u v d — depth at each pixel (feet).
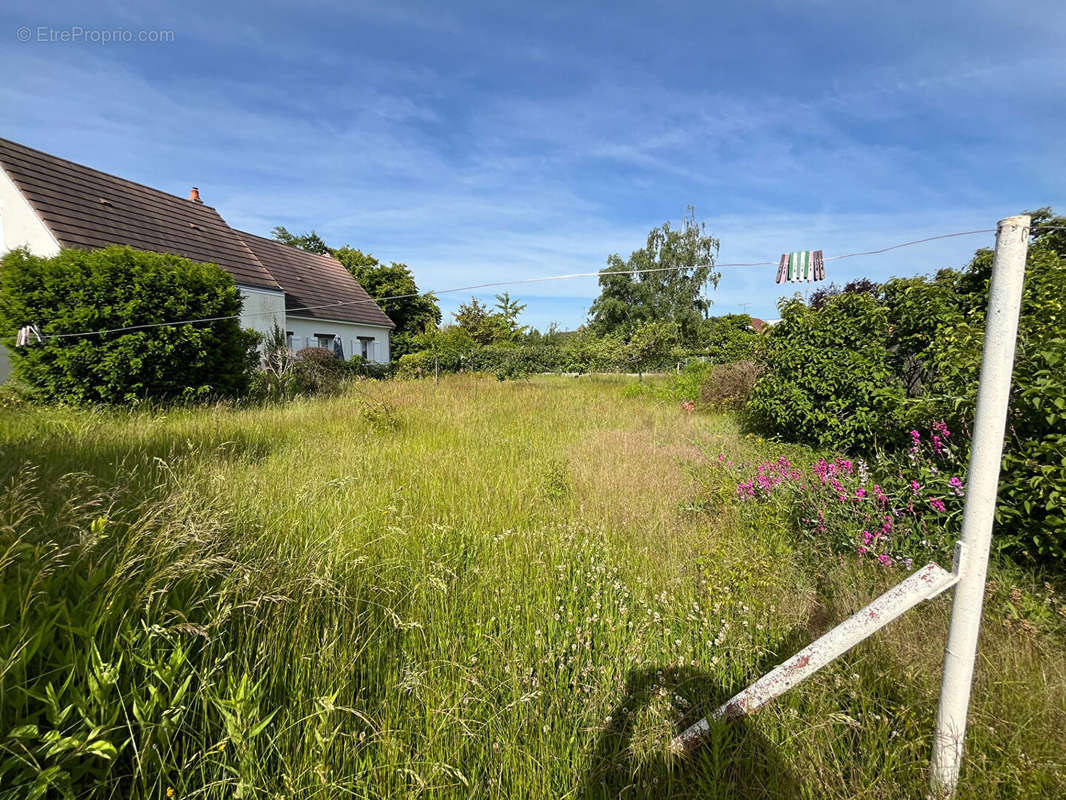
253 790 4.41
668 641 7.22
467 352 59.57
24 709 4.42
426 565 8.98
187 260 30.81
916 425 13.14
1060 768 4.88
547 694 6.08
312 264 72.84
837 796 4.91
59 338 25.25
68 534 6.92
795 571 9.39
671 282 101.30
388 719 5.49
